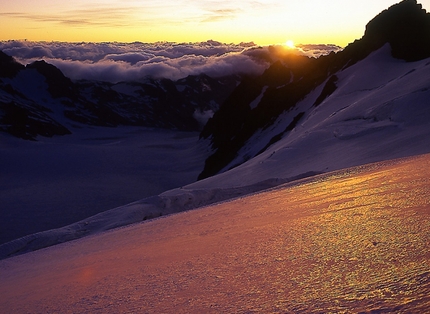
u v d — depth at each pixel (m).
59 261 9.93
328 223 6.36
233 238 7.02
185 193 19.11
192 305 3.70
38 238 16.08
